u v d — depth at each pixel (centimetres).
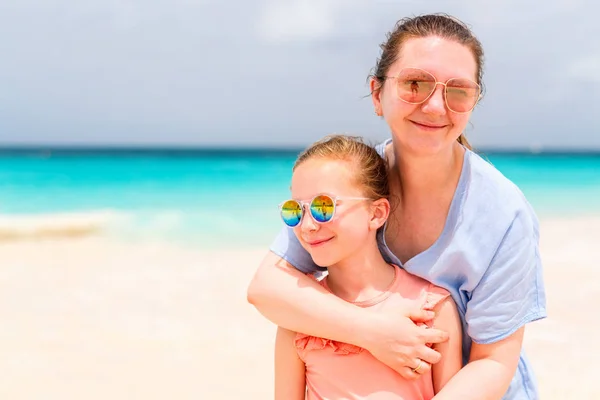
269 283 305
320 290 294
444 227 290
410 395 279
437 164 284
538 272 294
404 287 296
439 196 292
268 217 1639
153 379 570
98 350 646
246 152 10356
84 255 1148
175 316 759
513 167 4953
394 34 290
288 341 306
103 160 6538
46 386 557
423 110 270
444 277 290
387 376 281
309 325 287
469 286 286
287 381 309
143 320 744
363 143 311
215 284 915
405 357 274
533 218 301
